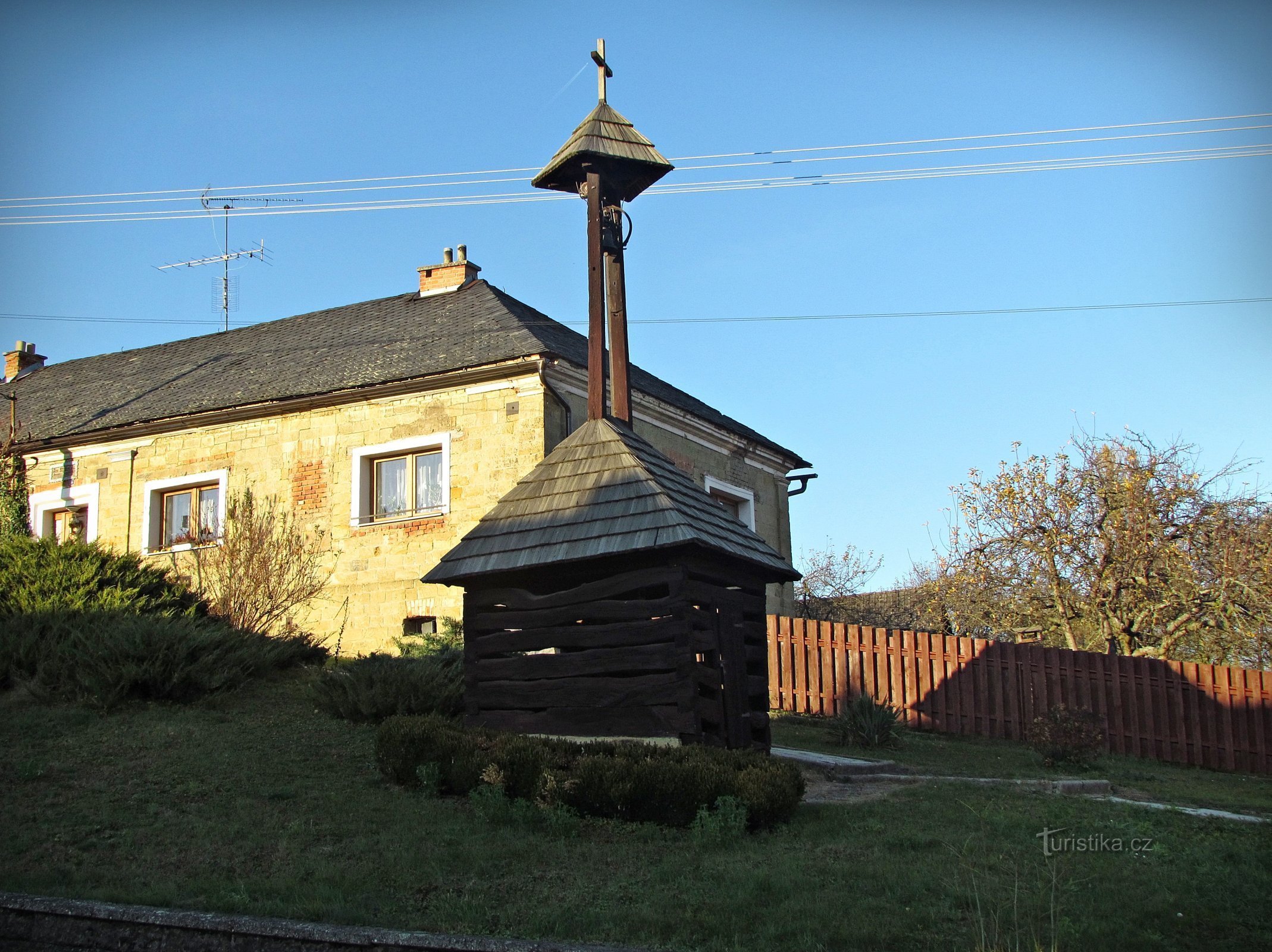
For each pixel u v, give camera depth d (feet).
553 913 22.84
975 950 20.38
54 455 70.54
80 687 43.52
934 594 88.84
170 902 23.29
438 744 33.45
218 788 33.30
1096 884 24.80
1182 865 26.40
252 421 64.54
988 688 56.08
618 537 33.78
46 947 22.41
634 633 33.35
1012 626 82.23
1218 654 80.18
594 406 39.63
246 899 23.35
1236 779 50.24
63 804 31.09
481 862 26.17
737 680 36.04
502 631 35.88
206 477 65.31
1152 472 76.74
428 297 72.95
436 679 44.57
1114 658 56.80
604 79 44.83
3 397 77.92
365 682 44.52
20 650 45.55
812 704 58.90
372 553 59.82
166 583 61.16
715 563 35.50
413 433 60.03
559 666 34.35
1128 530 75.56
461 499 58.13
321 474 61.98
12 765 34.96
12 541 57.88
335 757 37.96
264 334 77.87
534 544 35.42
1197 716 55.67
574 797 30.12
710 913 22.58
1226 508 76.48
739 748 34.71
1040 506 80.18
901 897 23.52
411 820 30.14
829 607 105.70
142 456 67.77
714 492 72.59
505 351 58.13
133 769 35.01
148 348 83.97
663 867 25.68
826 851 27.25
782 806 29.58
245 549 62.34
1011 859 26.66
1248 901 23.56
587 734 33.50
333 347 69.21
